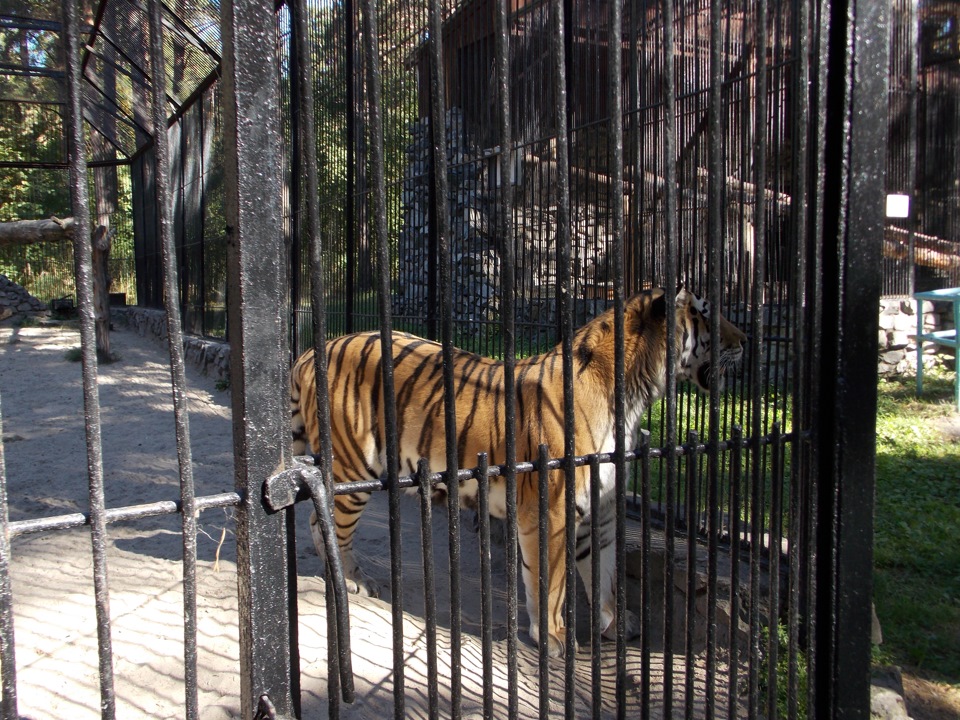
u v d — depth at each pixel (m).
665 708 2.23
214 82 10.79
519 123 5.32
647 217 4.63
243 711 1.67
